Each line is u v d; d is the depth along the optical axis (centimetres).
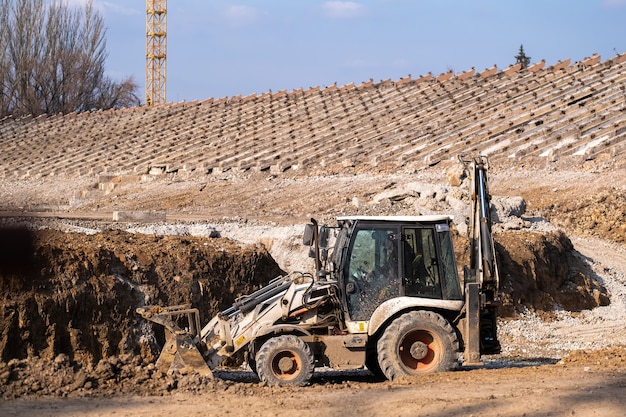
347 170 4412
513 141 4184
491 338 1586
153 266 1980
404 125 5122
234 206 3966
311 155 4806
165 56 11512
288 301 1542
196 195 4356
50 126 7688
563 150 3931
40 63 10350
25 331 1659
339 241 1609
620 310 2738
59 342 1708
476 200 1606
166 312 1535
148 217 3281
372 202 3294
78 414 1176
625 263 3086
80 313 1762
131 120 7250
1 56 10238
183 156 5594
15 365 1355
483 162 1609
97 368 1373
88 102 10706
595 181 3581
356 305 1540
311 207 3681
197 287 2019
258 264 2206
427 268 1554
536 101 4753
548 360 2016
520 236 2819
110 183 5119
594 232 3312
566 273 2872
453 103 5422
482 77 5931
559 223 3356
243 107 6838
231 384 1407
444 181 3734
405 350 1512
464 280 1571
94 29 10694
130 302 1872
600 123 4125
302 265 2527
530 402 1187
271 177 4581
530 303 2641
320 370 1847
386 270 1546
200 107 7194
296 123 5903
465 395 1259
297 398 1291
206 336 1568
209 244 2211
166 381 1368
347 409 1191
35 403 1241
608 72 5109
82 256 1833
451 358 1505
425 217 1567
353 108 5919
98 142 6719
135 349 1833
